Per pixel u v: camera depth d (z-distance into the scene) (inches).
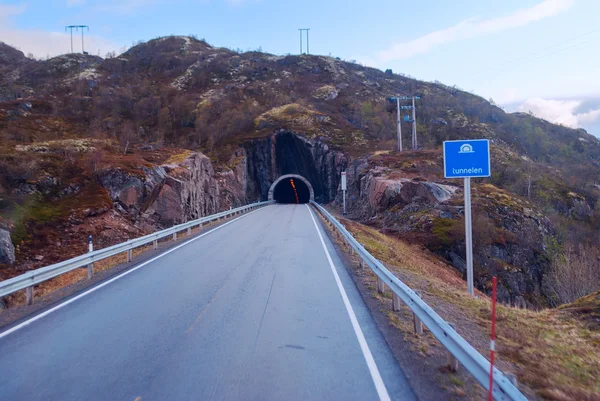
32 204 837.2
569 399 178.2
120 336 238.7
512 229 1101.7
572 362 236.7
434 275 653.9
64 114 2128.4
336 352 215.2
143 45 4414.4
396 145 1996.8
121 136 1734.7
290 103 2751.0
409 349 222.2
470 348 167.2
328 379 182.7
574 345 274.8
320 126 2245.3
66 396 166.1
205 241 660.1
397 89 3841.0
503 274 916.6
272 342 227.9
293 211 1381.6
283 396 166.1
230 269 437.1
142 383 177.3
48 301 325.4
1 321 275.9
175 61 3816.4
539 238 1117.7
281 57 4392.2
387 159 1583.4
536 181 1656.0
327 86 3353.8
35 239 735.1
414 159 1569.9
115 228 842.2
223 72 3577.8
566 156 2815.0
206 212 1289.4
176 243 641.6
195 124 2309.3
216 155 1931.6
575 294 876.6
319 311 289.9
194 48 4306.1
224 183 1627.7
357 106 2839.6
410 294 248.1
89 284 381.1
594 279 888.9
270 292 341.4
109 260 579.8
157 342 227.9
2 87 3038.9
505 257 979.3
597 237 1312.7
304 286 364.5
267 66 3895.2
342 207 1675.7
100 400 162.6
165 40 4483.3
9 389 172.7
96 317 277.0
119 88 2822.3
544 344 264.8
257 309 292.2
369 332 247.8
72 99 2490.2
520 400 128.6
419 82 4237.2
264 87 3211.1
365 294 342.0
